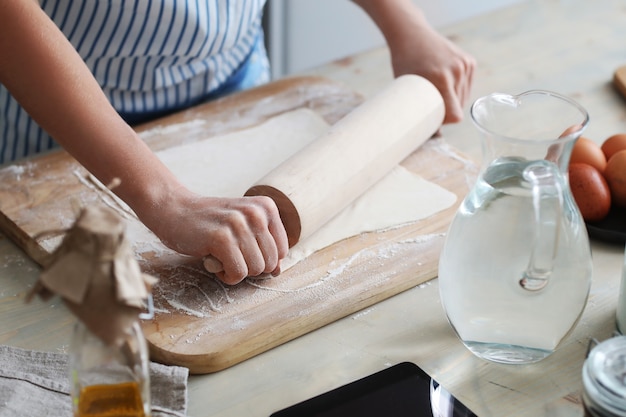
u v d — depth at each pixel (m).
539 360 0.79
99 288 0.54
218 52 1.28
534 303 0.72
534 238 0.68
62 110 0.89
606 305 0.87
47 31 0.89
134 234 0.98
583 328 0.84
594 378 0.63
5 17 0.87
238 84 1.35
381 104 1.08
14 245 0.99
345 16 2.06
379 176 1.05
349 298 0.87
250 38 1.35
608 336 0.83
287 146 1.14
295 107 1.25
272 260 0.89
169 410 0.73
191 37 1.19
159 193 0.90
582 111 0.75
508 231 0.70
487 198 0.71
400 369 0.78
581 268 0.72
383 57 1.42
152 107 1.26
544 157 0.70
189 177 1.08
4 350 0.80
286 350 0.83
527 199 0.69
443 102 1.16
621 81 1.28
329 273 0.92
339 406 0.74
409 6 1.30
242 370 0.81
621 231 0.96
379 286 0.89
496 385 0.78
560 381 0.78
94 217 0.55
